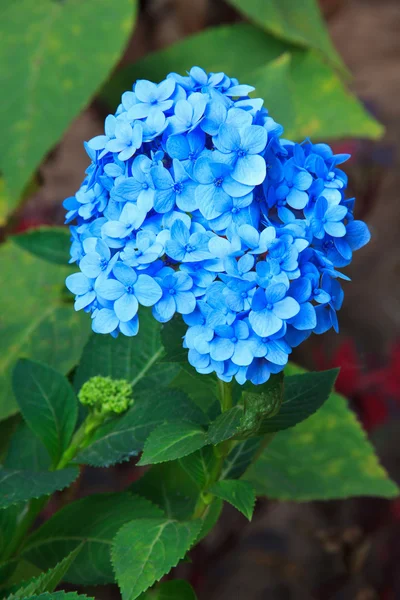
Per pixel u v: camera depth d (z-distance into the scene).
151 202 0.73
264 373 0.72
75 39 1.15
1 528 0.84
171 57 1.37
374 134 1.30
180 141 0.74
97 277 0.74
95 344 0.88
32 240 0.96
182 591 0.83
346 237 0.75
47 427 0.85
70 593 0.74
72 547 0.84
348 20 3.04
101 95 1.39
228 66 1.36
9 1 1.18
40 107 1.10
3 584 0.85
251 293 0.71
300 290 0.71
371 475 1.00
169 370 0.88
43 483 0.79
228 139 0.72
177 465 0.89
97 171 0.76
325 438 1.02
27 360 0.86
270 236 0.71
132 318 0.73
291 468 1.00
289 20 1.33
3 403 0.99
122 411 0.84
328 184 0.75
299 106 1.32
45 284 1.06
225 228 0.72
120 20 1.16
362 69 2.82
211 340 0.71
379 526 1.40
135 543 0.78
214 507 0.84
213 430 0.76
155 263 0.73
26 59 1.13
